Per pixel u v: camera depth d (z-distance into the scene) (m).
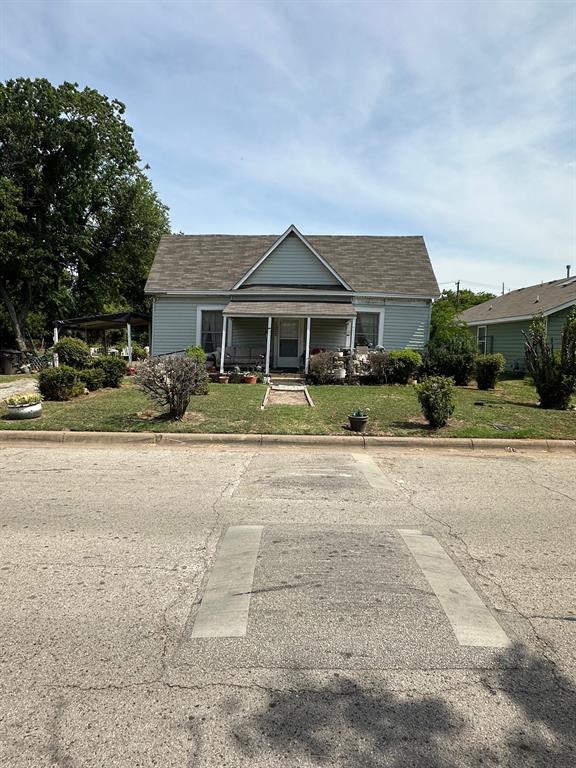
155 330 19.81
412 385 15.12
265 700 2.14
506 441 8.13
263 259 19.44
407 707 2.11
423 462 6.95
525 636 2.65
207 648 2.50
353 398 12.12
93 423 8.84
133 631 2.65
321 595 3.05
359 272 20.08
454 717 2.05
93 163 27.78
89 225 30.55
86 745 1.89
